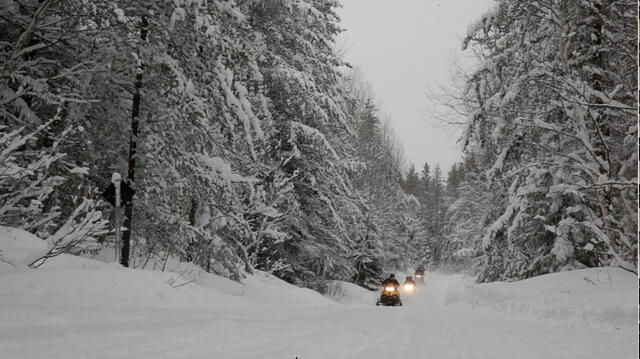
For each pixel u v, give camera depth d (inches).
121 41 489.1
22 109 487.5
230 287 641.0
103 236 566.3
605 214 589.6
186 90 540.1
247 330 245.8
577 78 617.9
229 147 685.3
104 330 222.1
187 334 220.4
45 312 266.4
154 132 558.6
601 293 524.1
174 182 581.6
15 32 518.0
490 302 637.9
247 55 595.8
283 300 656.4
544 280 649.6
